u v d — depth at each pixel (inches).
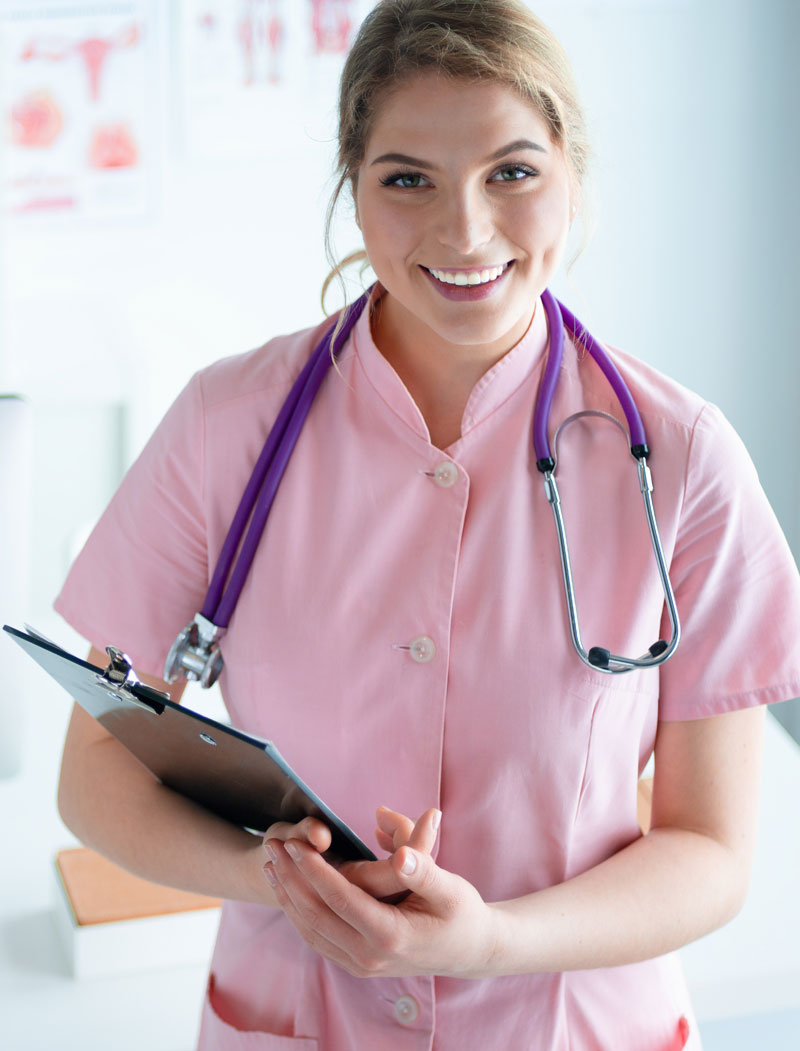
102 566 47.6
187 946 57.5
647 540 42.8
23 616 64.7
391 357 45.7
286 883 38.3
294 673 43.7
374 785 43.8
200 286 128.4
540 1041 44.5
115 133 123.7
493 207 38.6
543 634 42.6
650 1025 46.2
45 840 66.9
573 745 42.8
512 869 44.0
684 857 43.7
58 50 121.1
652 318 134.3
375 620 43.3
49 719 81.0
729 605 43.9
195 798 46.4
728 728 44.9
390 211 39.2
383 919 36.9
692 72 129.0
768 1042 59.1
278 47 123.4
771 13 128.5
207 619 44.9
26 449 62.3
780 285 135.3
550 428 44.6
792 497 139.1
